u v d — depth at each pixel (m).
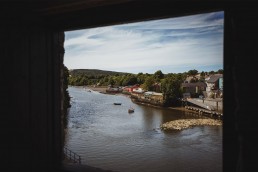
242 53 1.82
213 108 53.81
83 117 47.69
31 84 2.63
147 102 72.31
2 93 2.34
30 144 2.61
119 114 52.38
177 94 66.25
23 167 2.53
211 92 66.56
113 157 24.98
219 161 23.27
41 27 2.74
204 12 2.23
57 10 2.45
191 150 26.77
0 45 2.31
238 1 1.87
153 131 36.41
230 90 2.03
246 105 1.79
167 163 23.22
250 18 1.80
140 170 21.69
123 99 86.62
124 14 2.46
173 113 54.44
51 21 2.79
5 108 2.36
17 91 2.47
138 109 60.66
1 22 2.30
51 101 2.90
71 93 113.94
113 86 140.25
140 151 26.78
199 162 23.19
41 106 2.76
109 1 2.26
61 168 2.80
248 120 1.78
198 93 71.00
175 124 41.03
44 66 2.80
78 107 62.44
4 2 2.26
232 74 2.01
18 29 2.47
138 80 131.25
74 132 34.75
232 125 2.01
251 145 1.77
